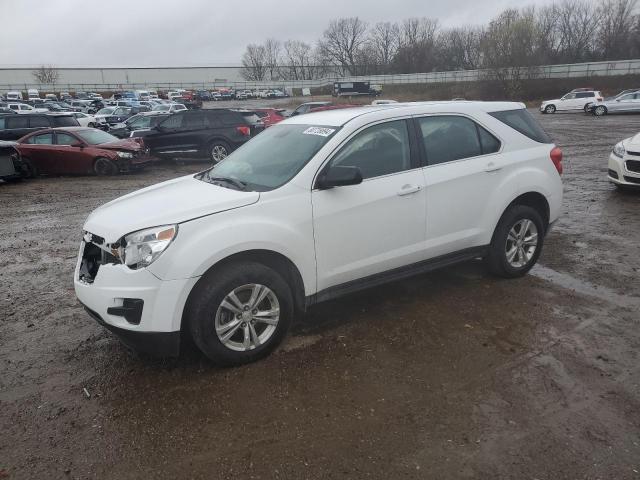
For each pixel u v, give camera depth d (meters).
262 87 96.38
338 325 4.17
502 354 3.64
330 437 2.83
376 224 3.98
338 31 109.00
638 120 27.73
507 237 4.83
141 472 2.62
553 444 2.71
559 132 21.77
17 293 5.24
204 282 3.37
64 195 11.22
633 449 2.65
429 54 96.75
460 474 2.53
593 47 74.69
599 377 3.32
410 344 3.83
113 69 104.25
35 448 2.83
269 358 3.68
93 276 3.59
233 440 2.83
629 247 6.10
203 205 3.45
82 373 3.60
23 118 18.58
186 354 3.77
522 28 52.56
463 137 4.54
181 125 15.84
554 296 4.62
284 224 3.57
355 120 4.04
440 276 5.19
